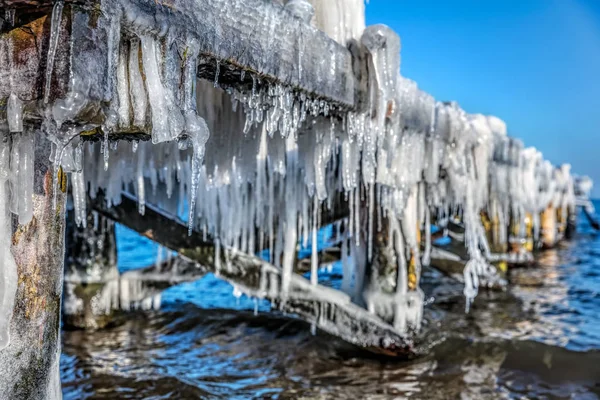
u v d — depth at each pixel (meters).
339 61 2.89
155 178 4.68
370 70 3.13
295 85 2.46
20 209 1.46
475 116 6.44
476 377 4.55
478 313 6.91
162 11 1.62
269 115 2.43
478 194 6.21
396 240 4.80
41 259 1.57
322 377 4.46
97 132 1.63
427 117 4.30
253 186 4.41
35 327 1.57
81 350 4.98
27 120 1.41
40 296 1.58
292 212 4.70
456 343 5.43
